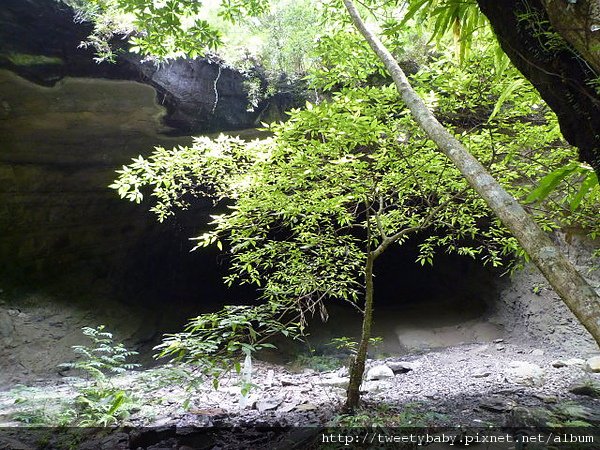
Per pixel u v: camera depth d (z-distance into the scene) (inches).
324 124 138.8
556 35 87.9
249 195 172.6
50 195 344.8
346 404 165.6
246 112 308.5
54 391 237.0
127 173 162.6
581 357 260.1
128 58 271.4
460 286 426.6
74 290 372.5
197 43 179.2
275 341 363.9
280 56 295.9
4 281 339.0
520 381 209.6
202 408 186.2
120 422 173.5
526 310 320.8
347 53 162.1
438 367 271.4
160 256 426.3
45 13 249.4
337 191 164.7
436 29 128.9
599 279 243.3
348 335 401.7
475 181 86.9
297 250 171.5
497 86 142.3
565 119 101.2
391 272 481.1
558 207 177.5
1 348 310.7
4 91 272.5
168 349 125.0
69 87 278.8
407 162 150.1
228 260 450.9
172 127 315.3
